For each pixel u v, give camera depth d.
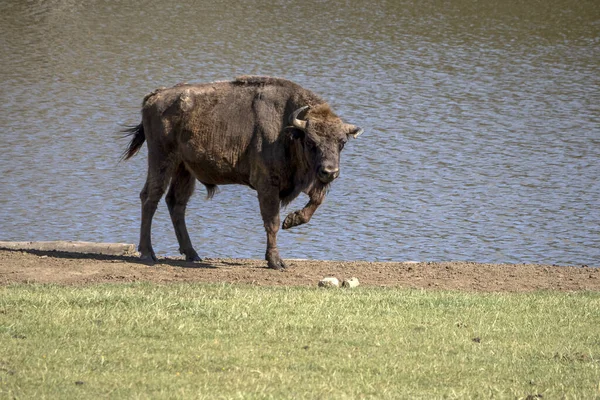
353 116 136.62
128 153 62.66
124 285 50.16
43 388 33.03
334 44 192.38
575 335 42.28
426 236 88.25
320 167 54.06
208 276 54.38
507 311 46.28
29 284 49.94
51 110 136.88
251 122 57.28
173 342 39.00
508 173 110.19
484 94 152.75
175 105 58.03
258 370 35.75
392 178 108.06
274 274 55.75
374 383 34.91
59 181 104.69
